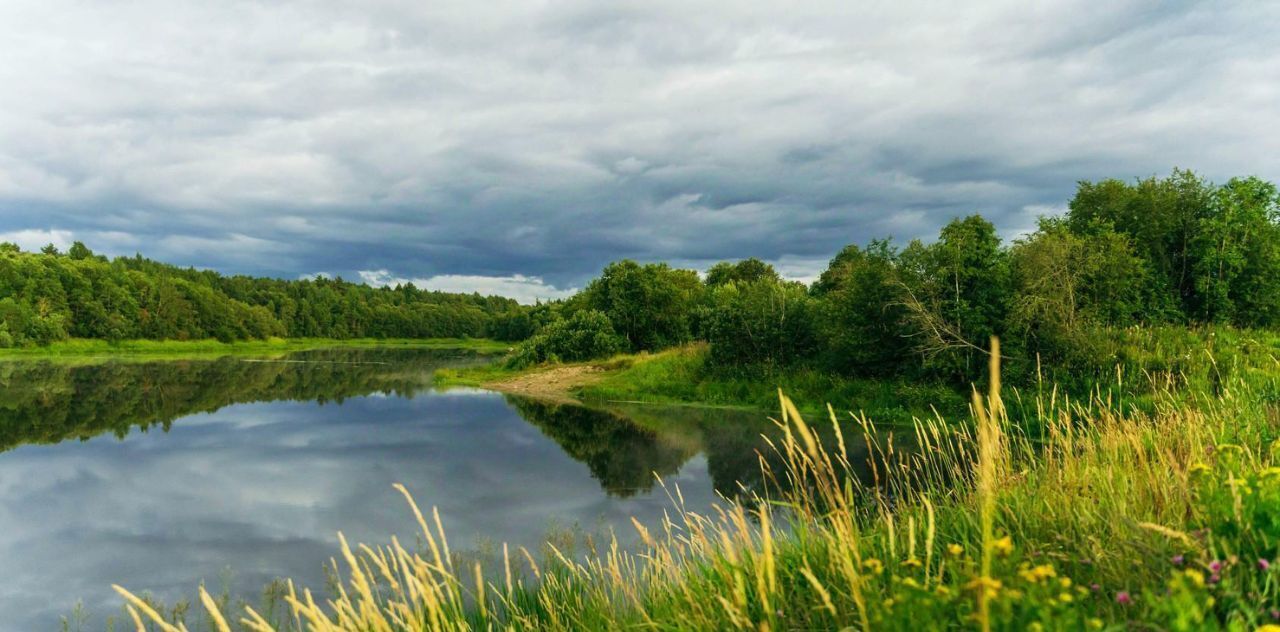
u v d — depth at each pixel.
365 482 14.20
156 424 22.33
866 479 9.28
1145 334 18.41
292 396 30.92
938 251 20.20
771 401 23.38
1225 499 3.16
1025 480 4.91
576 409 25.09
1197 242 22.02
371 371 50.12
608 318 45.28
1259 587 2.60
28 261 83.12
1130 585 2.83
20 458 16.94
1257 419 6.35
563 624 5.17
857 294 22.20
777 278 60.03
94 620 7.81
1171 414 6.80
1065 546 3.56
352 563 3.20
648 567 5.29
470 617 5.24
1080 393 15.97
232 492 13.52
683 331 45.78
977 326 18.81
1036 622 2.04
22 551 10.20
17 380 39.53
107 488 13.92
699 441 17.72
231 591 8.45
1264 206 22.48
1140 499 4.00
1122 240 20.39
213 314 106.00
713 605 3.72
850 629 2.69
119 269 99.56
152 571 9.32
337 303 150.25
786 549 4.29
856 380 22.62
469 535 10.31
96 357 68.38
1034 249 19.17
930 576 3.51
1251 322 21.33
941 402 18.53
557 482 13.84
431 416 23.80
